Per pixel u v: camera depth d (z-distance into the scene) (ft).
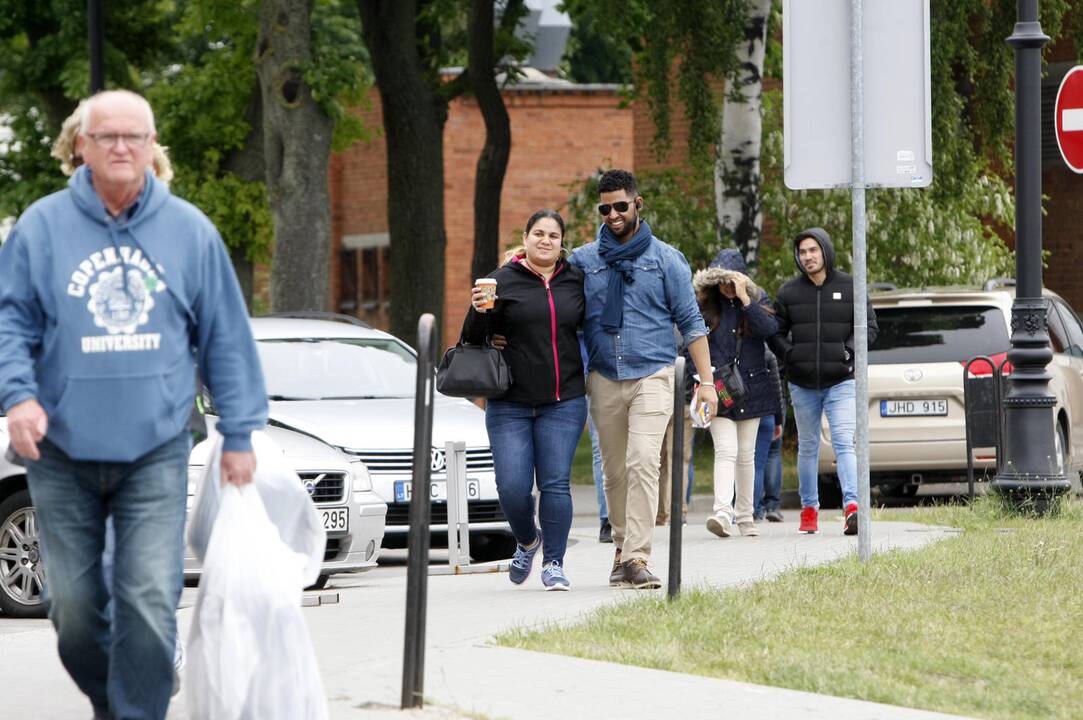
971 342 143.95
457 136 397.60
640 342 83.76
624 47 219.82
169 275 46.98
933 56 186.50
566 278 83.51
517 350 82.84
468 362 81.20
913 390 143.54
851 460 112.88
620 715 53.83
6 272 46.78
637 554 84.12
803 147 90.22
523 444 83.92
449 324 396.78
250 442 48.88
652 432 83.97
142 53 311.27
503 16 232.12
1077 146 118.21
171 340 47.01
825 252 113.39
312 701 49.16
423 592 54.29
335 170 444.96
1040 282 121.29
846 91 89.86
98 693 50.52
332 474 96.63
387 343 125.49
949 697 58.39
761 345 115.14
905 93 89.51
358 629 72.18
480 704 55.01
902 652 65.46
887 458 144.15
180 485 47.85
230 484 49.39
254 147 298.76
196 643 48.85
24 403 45.70
